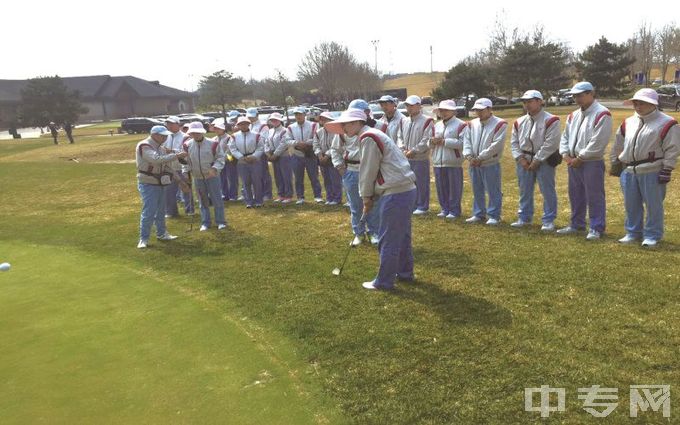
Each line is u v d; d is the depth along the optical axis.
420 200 8.68
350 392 3.51
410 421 3.18
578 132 6.51
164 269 6.57
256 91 70.75
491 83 41.88
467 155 7.71
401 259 5.38
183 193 10.31
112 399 3.56
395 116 8.55
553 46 40.12
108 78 74.38
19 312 5.22
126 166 18.84
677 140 5.71
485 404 3.28
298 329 4.49
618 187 9.95
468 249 6.46
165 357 4.14
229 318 4.84
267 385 3.66
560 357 3.75
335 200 10.21
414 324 4.43
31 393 3.67
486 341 4.05
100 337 4.55
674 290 4.74
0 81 64.75
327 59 53.88
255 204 10.42
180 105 78.69
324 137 9.81
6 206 12.84
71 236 8.90
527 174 7.25
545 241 6.53
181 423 3.27
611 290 4.84
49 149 29.45
